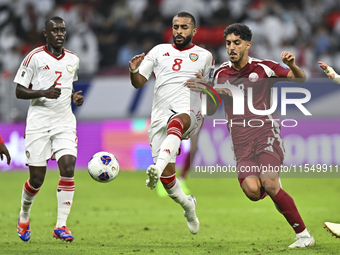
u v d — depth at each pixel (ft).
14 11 156.15
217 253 43.19
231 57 47.06
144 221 65.41
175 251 44.32
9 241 50.96
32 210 74.95
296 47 143.43
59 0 156.35
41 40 150.51
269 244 48.26
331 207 75.41
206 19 147.33
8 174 112.16
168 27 147.64
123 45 145.28
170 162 49.62
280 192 45.80
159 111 51.16
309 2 155.74
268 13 145.07
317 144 102.17
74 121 52.39
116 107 114.83
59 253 43.34
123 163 113.09
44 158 50.83
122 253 43.32
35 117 50.80
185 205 51.16
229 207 77.10
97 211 74.18
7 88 115.14
